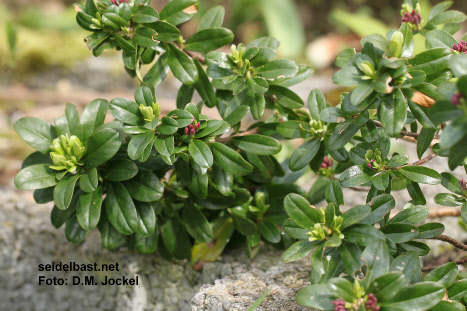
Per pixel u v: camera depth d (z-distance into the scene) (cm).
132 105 87
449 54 84
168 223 94
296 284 92
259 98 90
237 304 90
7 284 103
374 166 87
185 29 191
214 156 89
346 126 87
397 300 82
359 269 84
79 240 91
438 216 96
